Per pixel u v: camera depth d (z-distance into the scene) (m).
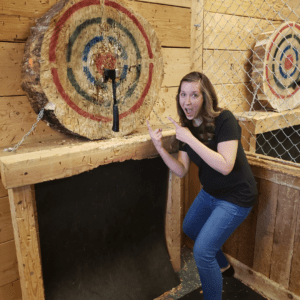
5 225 1.35
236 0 1.98
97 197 1.41
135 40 1.35
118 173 1.47
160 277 1.68
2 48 1.17
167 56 1.70
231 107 2.13
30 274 1.20
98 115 1.30
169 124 1.75
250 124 1.85
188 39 1.77
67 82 1.17
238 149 1.28
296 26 2.05
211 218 1.31
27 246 1.16
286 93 2.10
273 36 1.89
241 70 2.13
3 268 1.38
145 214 1.65
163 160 1.52
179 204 1.73
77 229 1.38
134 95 1.41
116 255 1.55
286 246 1.48
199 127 1.33
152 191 1.65
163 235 1.77
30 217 1.14
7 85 1.21
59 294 1.35
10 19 1.16
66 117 1.19
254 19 2.13
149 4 1.55
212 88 1.24
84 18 1.16
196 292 1.66
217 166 1.16
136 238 1.63
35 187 1.19
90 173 1.36
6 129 1.25
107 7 1.22
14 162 1.01
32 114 1.31
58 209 1.29
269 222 1.54
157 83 1.51
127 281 1.56
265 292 1.62
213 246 1.28
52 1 1.26
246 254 1.71
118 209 1.52
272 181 1.49
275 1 2.24
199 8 1.78
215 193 1.35
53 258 1.32
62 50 1.12
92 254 1.46
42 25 1.11
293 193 1.41
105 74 1.22
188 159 1.49
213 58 1.94
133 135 1.45
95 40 1.21
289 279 1.50
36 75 1.11
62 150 1.16
